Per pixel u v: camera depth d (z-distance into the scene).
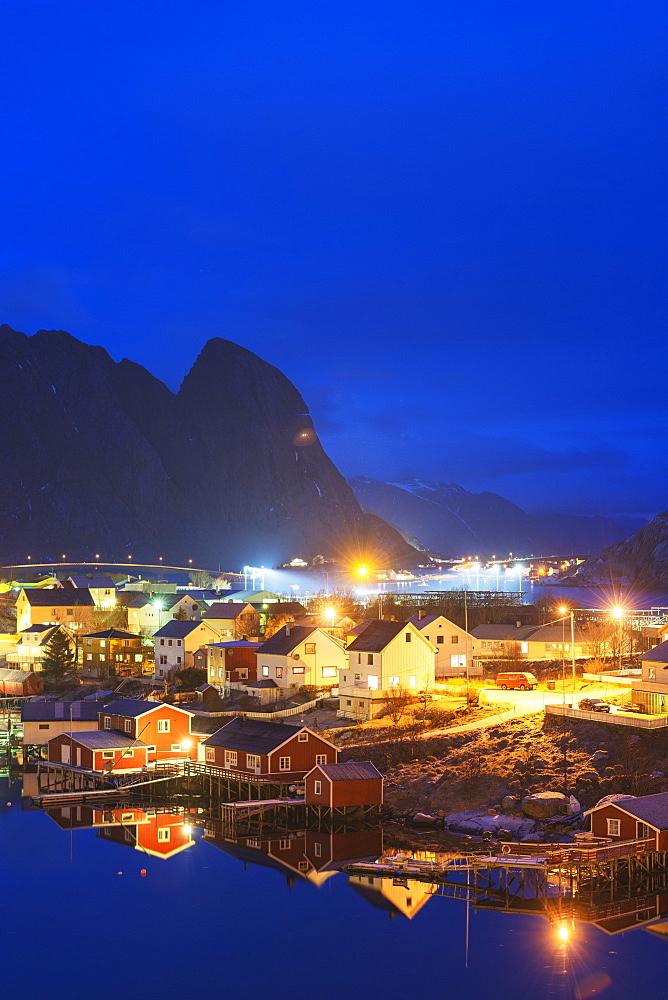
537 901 63.56
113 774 96.75
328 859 72.56
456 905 62.84
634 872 66.56
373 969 54.34
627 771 80.31
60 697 147.62
